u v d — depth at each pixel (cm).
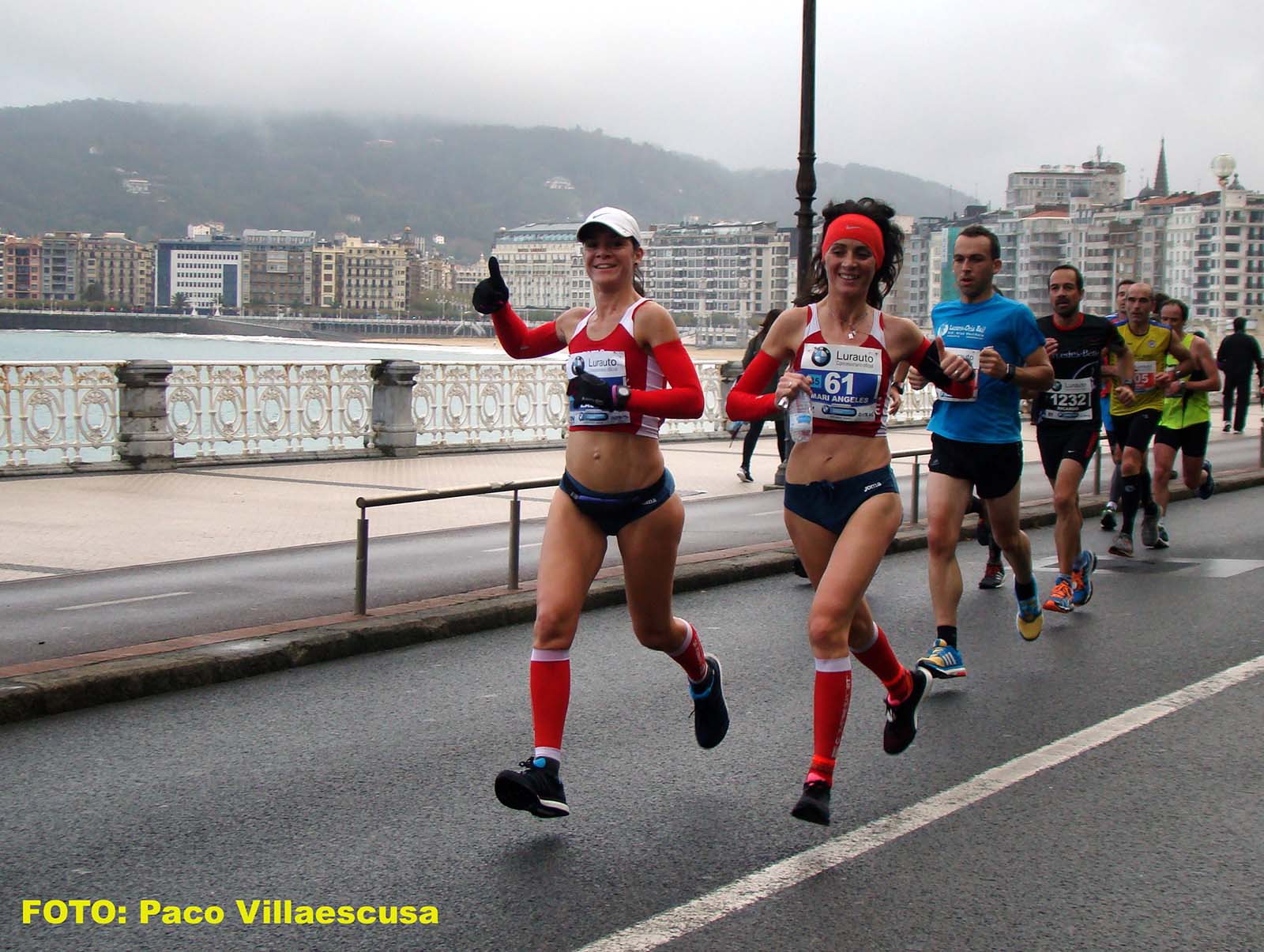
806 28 1430
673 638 543
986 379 725
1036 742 602
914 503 1239
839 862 457
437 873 446
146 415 1644
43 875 445
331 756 577
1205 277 17675
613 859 459
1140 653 776
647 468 515
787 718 641
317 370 1811
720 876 443
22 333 17488
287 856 462
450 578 970
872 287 554
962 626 860
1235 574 1048
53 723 626
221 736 607
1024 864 456
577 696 679
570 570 509
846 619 499
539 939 394
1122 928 405
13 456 1563
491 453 1961
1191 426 1248
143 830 487
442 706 660
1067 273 889
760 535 1196
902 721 552
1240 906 421
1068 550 898
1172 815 505
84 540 1133
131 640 756
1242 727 624
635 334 514
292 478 1595
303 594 898
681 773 556
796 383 511
